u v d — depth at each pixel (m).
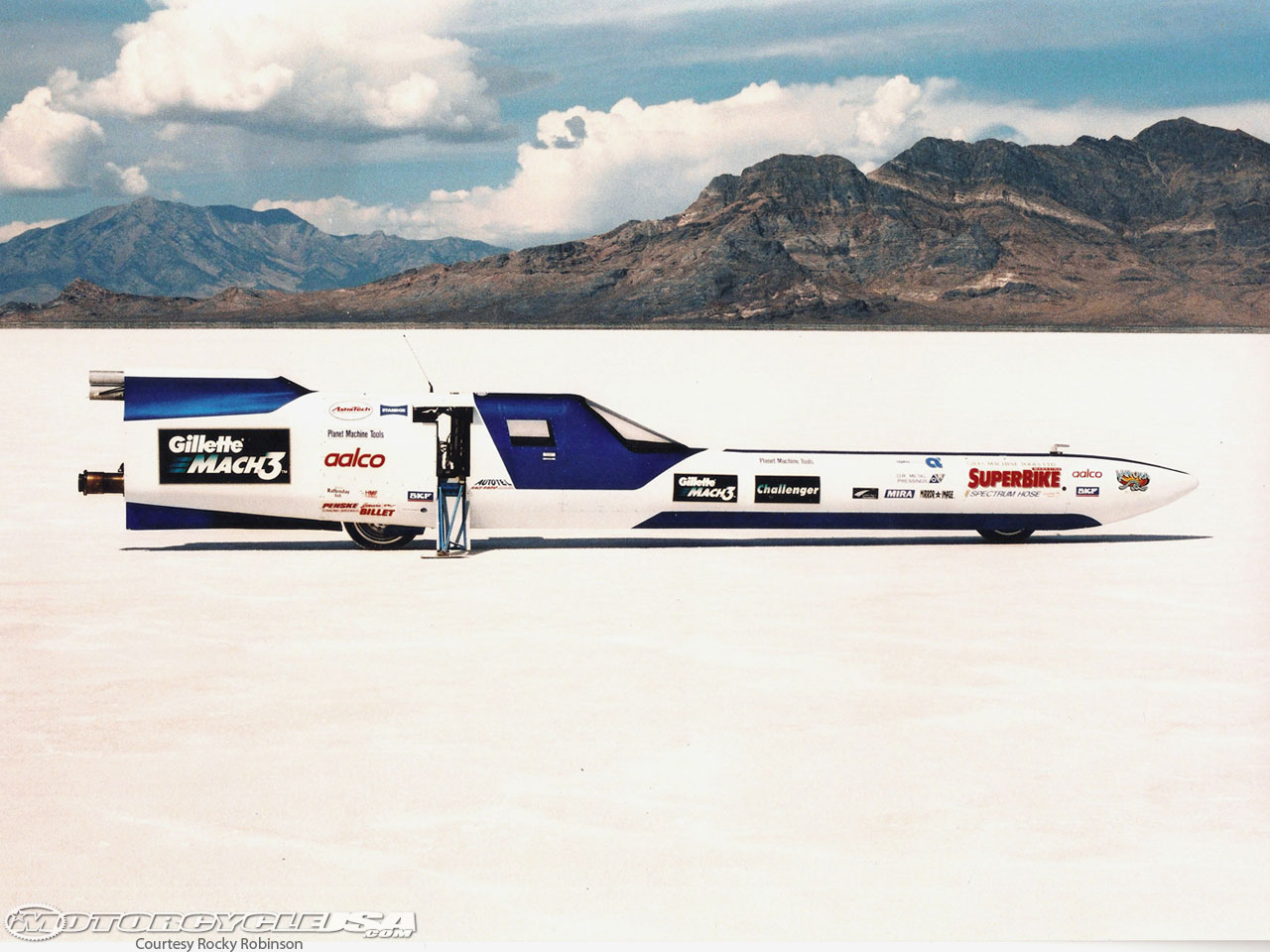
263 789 5.98
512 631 9.09
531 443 12.78
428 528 12.86
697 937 4.65
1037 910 4.86
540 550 12.88
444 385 39.53
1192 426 26.86
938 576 11.41
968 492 13.12
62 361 65.44
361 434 12.64
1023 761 6.41
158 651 8.45
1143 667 8.16
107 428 25.19
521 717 7.05
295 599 10.20
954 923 4.76
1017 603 10.17
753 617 9.60
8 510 15.04
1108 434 24.77
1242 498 16.84
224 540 13.38
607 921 4.77
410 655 8.36
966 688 7.67
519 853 5.33
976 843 5.44
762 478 12.93
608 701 7.36
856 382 45.09
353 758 6.40
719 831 5.54
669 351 86.31
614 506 12.86
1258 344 146.62
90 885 5.05
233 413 12.70
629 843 5.42
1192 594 10.57
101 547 12.72
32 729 6.82
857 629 9.22
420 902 4.90
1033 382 47.19
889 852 5.35
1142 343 146.88
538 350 87.00
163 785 6.03
